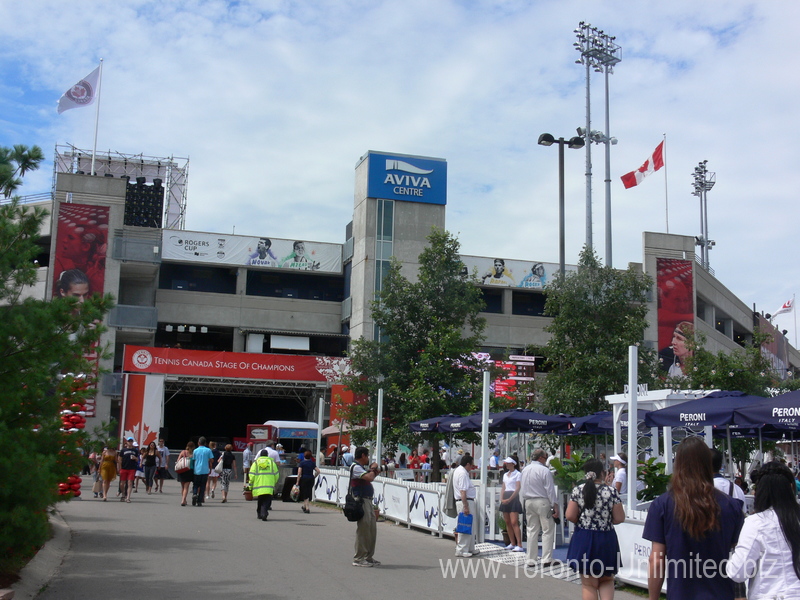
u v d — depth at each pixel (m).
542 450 13.36
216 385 45.41
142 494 27.05
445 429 21.02
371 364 28.77
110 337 46.16
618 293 23.16
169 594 9.36
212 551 13.12
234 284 57.28
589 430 19.89
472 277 30.08
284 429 37.09
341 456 32.91
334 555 13.29
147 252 47.72
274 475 19.38
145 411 41.22
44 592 9.25
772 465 5.15
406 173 53.00
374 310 29.22
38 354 10.02
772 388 26.91
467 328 54.19
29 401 10.25
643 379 22.42
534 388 26.78
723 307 60.19
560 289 23.98
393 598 9.67
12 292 10.38
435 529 17.00
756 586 4.96
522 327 56.34
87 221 46.56
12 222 10.57
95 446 11.38
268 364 44.00
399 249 52.12
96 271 46.28
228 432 58.56
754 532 4.98
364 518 12.24
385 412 29.06
